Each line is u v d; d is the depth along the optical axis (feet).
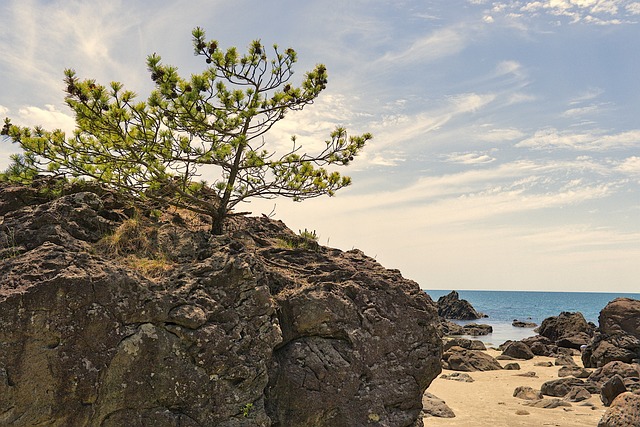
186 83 37.68
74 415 25.29
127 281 27.61
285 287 34.04
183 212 42.01
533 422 48.70
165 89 36.19
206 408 27.86
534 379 77.66
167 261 32.78
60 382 25.13
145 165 37.01
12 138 36.94
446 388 67.92
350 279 35.81
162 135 37.78
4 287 25.72
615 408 42.16
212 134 39.83
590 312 357.61
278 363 31.22
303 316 32.24
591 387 64.28
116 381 26.40
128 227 33.83
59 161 37.68
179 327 28.12
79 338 25.81
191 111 38.24
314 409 30.71
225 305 30.17
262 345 30.09
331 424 31.19
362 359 32.73
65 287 25.93
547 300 611.06
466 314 272.51
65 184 38.65
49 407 24.93
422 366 34.55
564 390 63.93
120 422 26.37
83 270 27.14
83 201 34.19
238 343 29.30
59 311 25.70
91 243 32.37
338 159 43.83
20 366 24.76
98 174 39.29
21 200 37.11
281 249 39.22
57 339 25.59
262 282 31.81
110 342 26.40
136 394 26.68
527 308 404.16
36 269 26.71
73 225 32.24
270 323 30.71
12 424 24.43
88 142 39.45
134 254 32.71
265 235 43.11
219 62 39.55
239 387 28.78
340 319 32.89
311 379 31.14
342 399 31.50
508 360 102.73
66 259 27.61
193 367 28.02
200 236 35.50
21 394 24.64
